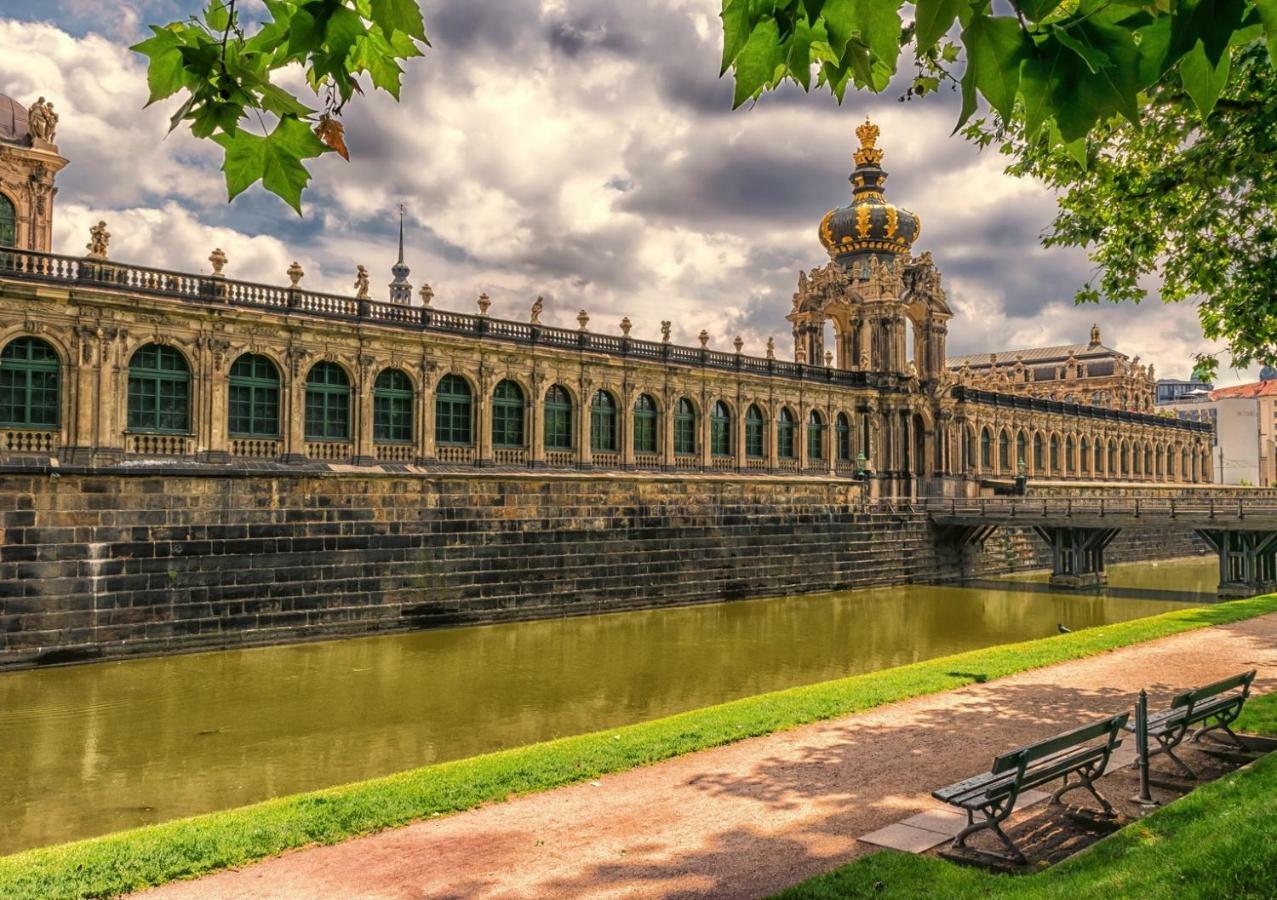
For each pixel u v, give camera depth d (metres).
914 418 80.12
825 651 42.62
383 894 12.82
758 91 4.82
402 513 45.91
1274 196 18.20
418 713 30.52
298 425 44.69
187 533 39.28
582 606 52.56
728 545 60.31
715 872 13.11
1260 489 112.94
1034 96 4.20
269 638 41.16
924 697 23.95
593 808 16.14
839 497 68.25
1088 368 125.19
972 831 13.02
